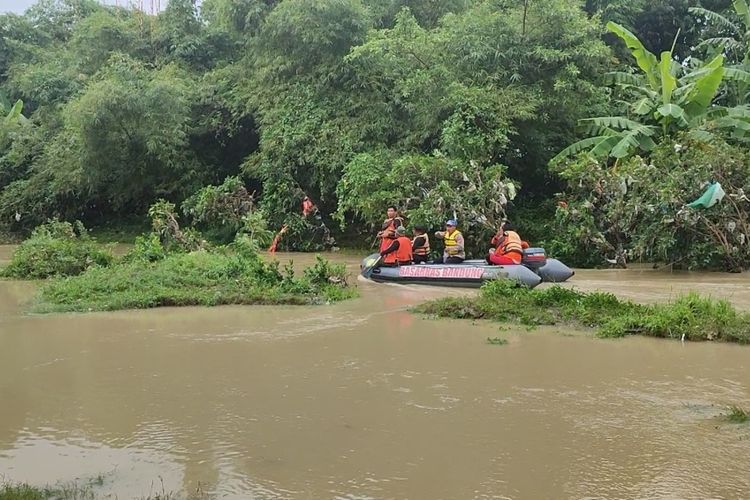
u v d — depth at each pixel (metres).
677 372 6.53
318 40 19.77
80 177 23.28
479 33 18.27
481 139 16.95
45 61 29.97
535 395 5.84
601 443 4.74
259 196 22.55
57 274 14.22
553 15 17.86
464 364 6.87
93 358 7.30
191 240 17.00
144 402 5.77
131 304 10.53
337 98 20.25
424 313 9.79
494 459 4.48
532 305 9.52
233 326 8.98
